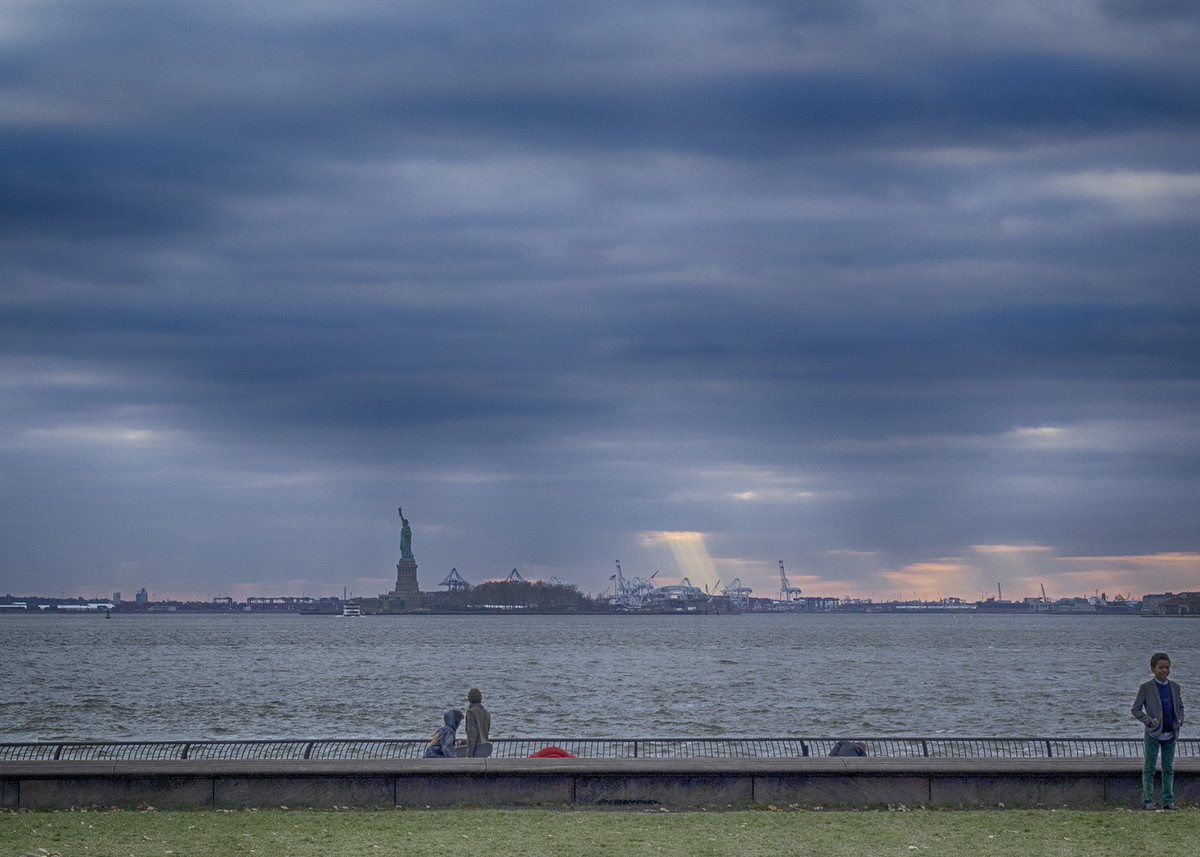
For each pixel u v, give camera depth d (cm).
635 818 2184
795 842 1972
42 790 2288
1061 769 2328
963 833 2047
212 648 19088
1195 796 2320
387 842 1967
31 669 12106
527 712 6962
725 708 7281
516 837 2006
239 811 2261
